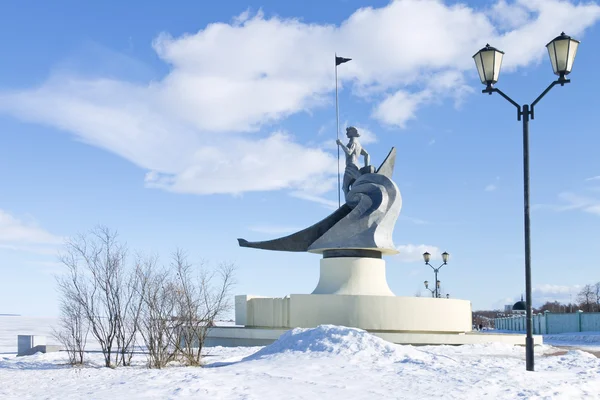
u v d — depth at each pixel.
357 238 32.22
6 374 18.62
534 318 65.38
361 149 35.09
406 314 29.83
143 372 17.84
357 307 29.67
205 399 11.90
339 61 36.12
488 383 14.18
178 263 25.91
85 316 22.75
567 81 15.70
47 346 31.61
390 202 32.75
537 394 12.96
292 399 12.05
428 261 39.22
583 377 15.87
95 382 15.52
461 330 31.25
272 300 31.56
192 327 22.97
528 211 16.25
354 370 16.53
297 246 34.28
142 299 22.36
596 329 56.47
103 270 22.44
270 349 21.47
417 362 17.89
